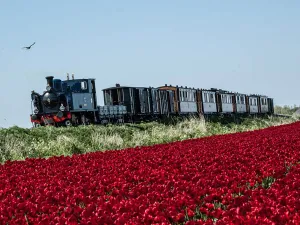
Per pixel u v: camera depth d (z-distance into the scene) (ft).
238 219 26.45
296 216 26.48
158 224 27.02
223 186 39.55
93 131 119.85
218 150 68.03
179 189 37.76
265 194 34.53
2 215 31.94
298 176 41.65
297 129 119.44
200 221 26.61
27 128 114.01
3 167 64.59
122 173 49.62
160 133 126.00
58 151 97.19
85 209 32.32
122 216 28.32
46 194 38.34
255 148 67.67
